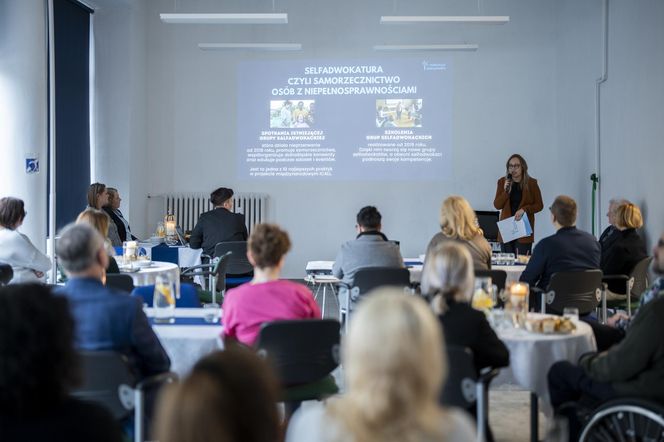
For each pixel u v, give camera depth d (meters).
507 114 9.55
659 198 6.48
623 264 5.62
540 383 3.24
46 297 1.66
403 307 1.37
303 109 9.59
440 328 2.82
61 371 1.62
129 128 9.09
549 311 4.81
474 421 2.79
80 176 8.73
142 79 9.52
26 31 6.53
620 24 7.43
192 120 9.70
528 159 9.56
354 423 1.34
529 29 9.53
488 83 9.53
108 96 9.09
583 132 8.56
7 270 4.37
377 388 1.32
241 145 9.66
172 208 9.72
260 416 1.26
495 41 9.54
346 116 9.56
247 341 3.14
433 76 9.51
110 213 7.28
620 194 7.46
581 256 4.86
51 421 1.57
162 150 9.75
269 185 9.67
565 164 9.22
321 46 9.55
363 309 1.39
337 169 9.59
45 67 6.80
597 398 2.94
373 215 5.08
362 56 9.53
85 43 8.88
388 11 9.53
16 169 6.48
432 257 2.92
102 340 2.62
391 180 9.56
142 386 2.48
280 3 9.56
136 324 2.65
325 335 3.01
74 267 2.66
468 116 9.54
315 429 1.37
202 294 5.86
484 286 3.52
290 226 9.66
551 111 9.56
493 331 2.90
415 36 9.55
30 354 1.57
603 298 5.26
